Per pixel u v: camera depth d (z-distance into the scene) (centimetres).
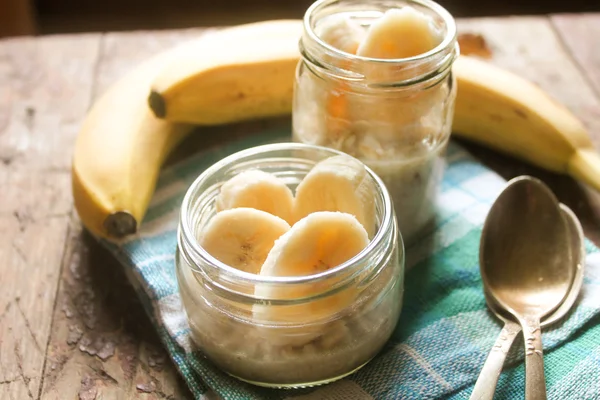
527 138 46
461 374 36
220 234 35
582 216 44
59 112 50
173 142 47
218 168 38
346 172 36
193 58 46
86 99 52
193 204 37
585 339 38
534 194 41
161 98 44
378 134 40
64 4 91
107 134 44
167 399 37
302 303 34
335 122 40
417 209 42
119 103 46
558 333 37
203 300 35
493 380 35
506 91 45
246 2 91
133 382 37
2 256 42
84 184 41
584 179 44
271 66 46
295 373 35
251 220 35
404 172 41
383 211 36
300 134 42
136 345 39
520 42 56
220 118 47
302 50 40
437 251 42
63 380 37
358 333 35
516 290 39
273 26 50
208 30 58
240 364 36
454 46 39
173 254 41
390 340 38
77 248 43
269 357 35
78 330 39
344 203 36
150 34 58
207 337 36
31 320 39
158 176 46
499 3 91
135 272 40
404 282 41
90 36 57
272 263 34
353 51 40
